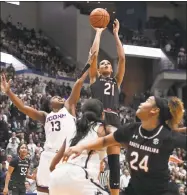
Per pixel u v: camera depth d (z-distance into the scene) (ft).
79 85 18.70
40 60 89.15
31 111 20.20
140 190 12.98
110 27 99.71
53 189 15.16
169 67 100.17
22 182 31.86
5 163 42.14
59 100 19.53
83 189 14.94
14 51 86.12
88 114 15.88
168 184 12.96
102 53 99.04
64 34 99.76
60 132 18.95
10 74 71.31
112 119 19.25
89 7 103.24
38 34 96.58
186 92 104.17
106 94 19.57
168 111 12.96
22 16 99.40
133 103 94.58
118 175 17.80
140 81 105.19
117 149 17.95
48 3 101.76
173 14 113.80
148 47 98.17
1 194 36.88
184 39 108.88
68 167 15.17
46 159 19.10
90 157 15.34
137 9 109.19
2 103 60.44
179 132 13.09
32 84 73.92
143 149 12.85
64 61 96.89
